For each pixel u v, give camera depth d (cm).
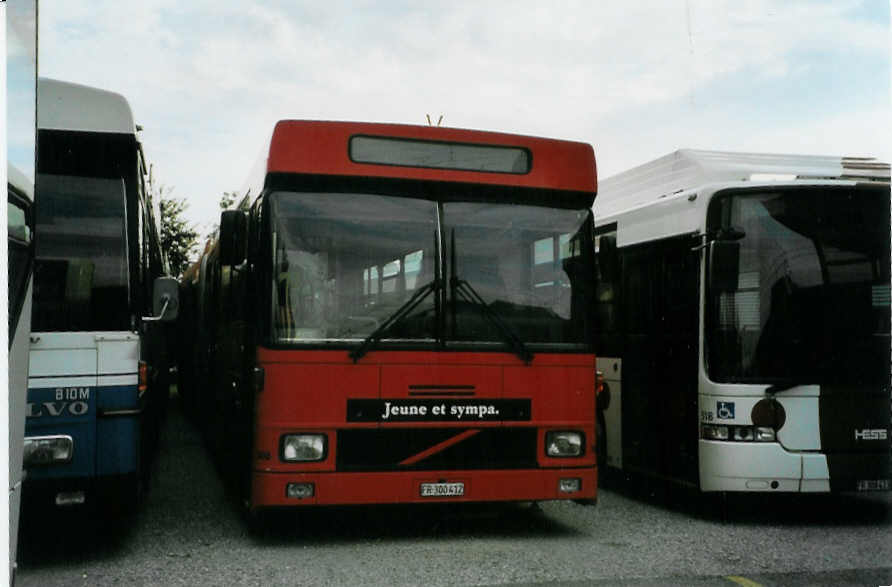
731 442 834
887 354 850
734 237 830
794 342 844
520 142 789
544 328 771
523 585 620
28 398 651
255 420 718
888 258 862
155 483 1052
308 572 648
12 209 423
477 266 763
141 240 701
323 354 718
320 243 737
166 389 1609
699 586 622
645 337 973
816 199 863
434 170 763
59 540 753
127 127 701
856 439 839
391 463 723
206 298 1362
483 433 743
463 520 849
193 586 610
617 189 1115
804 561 701
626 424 1014
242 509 881
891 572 666
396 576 639
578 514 898
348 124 750
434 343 740
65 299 670
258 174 802
